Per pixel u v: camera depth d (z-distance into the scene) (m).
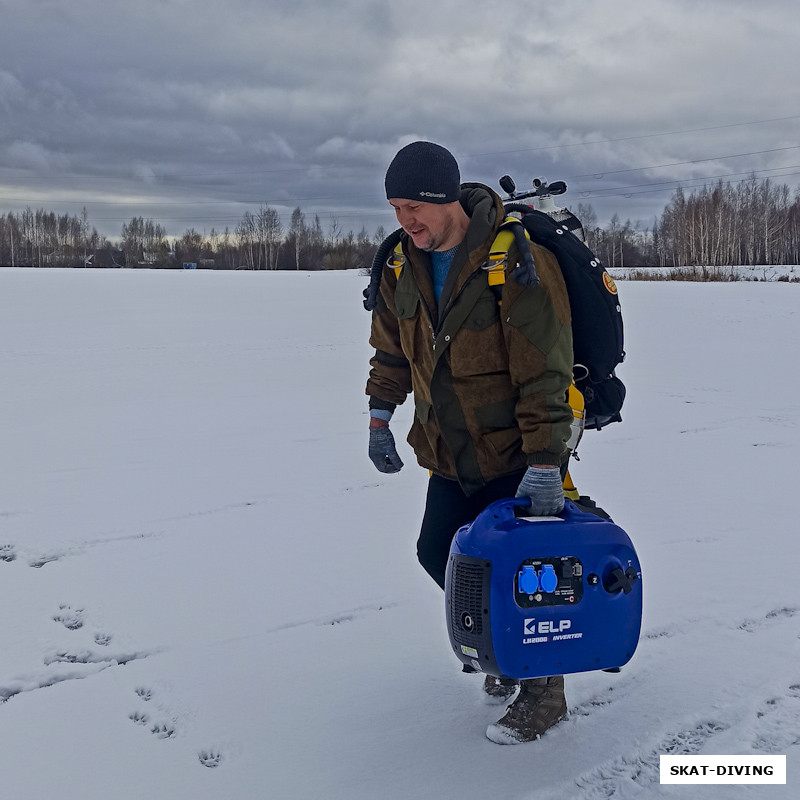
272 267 109.88
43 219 120.81
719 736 2.52
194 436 6.96
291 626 3.34
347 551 4.18
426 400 2.64
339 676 2.94
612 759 2.41
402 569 3.94
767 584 3.65
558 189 2.82
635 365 11.17
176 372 10.91
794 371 10.53
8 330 15.58
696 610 3.39
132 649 3.14
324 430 7.21
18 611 3.47
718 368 10.85
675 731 2.54
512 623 2.27
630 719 2.62
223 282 31.20
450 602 2.40
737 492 5.11
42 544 4.28
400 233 2.74
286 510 4.88
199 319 17.89
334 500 5.08
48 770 2.40
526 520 2.35
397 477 5.61
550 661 2.32
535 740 2.51
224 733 2.59
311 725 2.63
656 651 3.05
